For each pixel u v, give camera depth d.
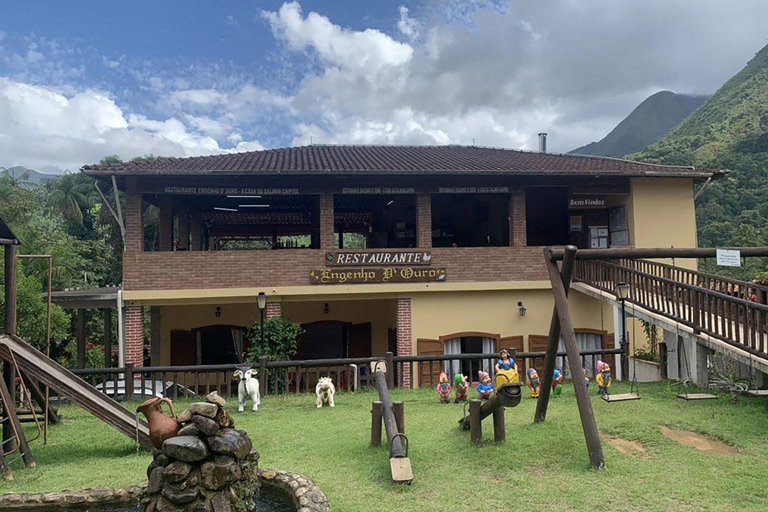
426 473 6.26
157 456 5.25
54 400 10.91
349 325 16.97
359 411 9.51
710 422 7.71
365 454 7.01
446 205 19.25
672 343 11.84
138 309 13.04
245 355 16.14
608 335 14.59
